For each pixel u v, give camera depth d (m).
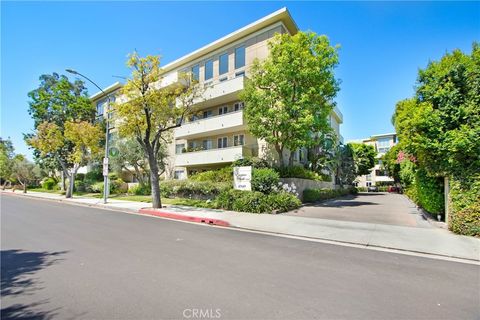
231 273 5.04
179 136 25.14
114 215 13.45
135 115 15.45
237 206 14.12
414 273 5.20
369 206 17.61
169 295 4.05
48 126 26.05
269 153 21.41
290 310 3.62
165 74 30.17
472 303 3.92
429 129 8.91
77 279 4.71
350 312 3.59
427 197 11.30
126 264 5.52
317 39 17.89
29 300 3.90
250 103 17.77
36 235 8.43
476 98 8.43
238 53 24.14
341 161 37.41
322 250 6.92
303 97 16.41
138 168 28.23
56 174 43.69
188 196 20.02
